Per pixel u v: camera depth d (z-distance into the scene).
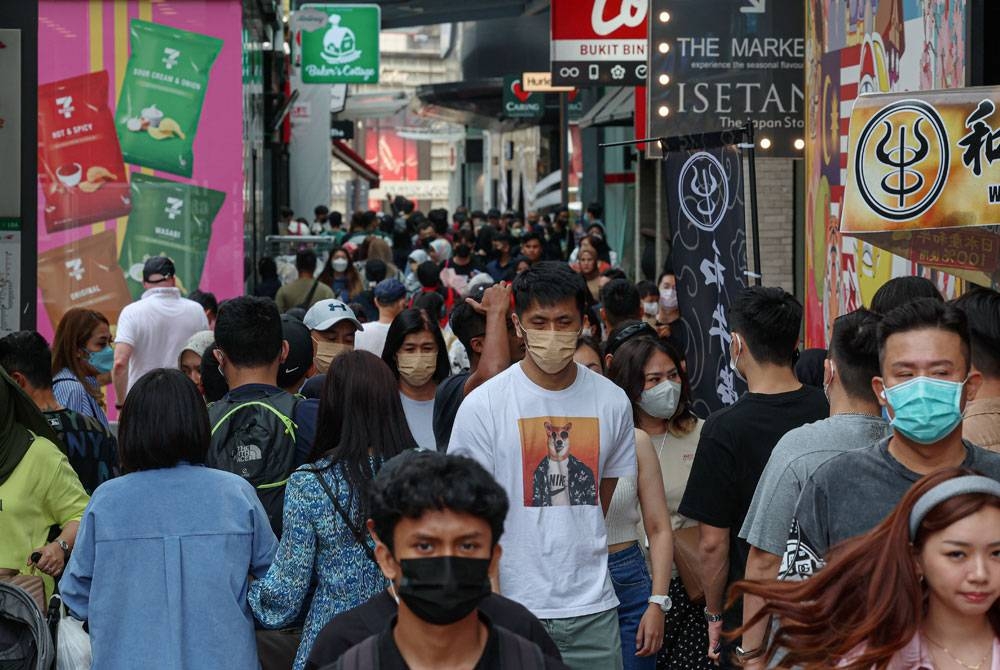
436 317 11.62
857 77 11.20
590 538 5.82
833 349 5.39
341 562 5.50
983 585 3.52
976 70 8.44
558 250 34.44
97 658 5.49
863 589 3.76
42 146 16.20
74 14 16.17
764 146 13.14
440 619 3.31
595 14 18.45
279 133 33.06
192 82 16.41
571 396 5.88
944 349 4.34
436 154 133.88
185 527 5.58
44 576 6.59
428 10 45.53
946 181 5.70
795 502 5.14
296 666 5.54
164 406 5.62
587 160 43.69
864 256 10.87
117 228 16.36
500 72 55.16
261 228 23.44
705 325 8.64
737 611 6.33
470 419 5.82
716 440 6.15
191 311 12.04
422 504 3.30
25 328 16.23
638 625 6.29
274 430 6.48
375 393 5.57
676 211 8.84
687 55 13.09
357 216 30.72
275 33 27.66
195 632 5.52
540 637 4.26
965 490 3.54
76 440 7.60
